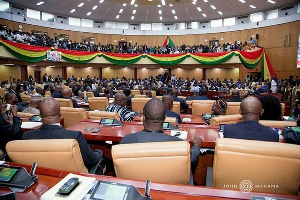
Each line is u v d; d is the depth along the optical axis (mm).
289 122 2447
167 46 21562
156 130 1757
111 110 3693
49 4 19859
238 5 20031
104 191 1112
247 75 18375
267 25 20141
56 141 1458
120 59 19453
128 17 24438
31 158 1479
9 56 13727
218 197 1146
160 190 1202
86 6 21000
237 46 19031
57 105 1925
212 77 21125
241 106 1993
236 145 1331
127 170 1368
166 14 23438
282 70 19062
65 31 23094
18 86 8336
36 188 1254
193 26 25281
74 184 1179
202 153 2441
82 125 2902
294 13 18797
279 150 1271
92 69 21703
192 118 3684
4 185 1259
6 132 2635
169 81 19406
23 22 19781
